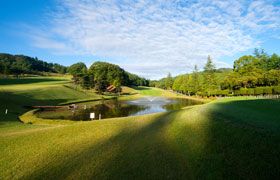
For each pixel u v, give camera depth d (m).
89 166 12.28
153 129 18.06
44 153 14.52
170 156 12.27
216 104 26.08
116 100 92.31
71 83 118.19
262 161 9.41
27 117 35.62
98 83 111.38
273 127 12.38
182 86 127.88
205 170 10.09
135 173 10.96
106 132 18.45
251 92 68.75
